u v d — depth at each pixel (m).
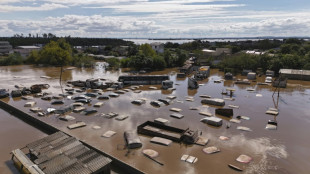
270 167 26.80
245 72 83.81
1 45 168.75
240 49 163.38
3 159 29.17
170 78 81.50
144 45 126.69
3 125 40.50
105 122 39.91
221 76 83.56
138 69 97.50
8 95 57.66
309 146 31.67
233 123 39.44
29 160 26.56
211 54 126.94
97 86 64.19
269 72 81.12
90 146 30.84
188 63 107.75
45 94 58.22
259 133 35.59
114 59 108.94
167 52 111.06
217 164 27.22
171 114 43.41
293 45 139.62
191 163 27.33
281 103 50.72
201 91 61.81
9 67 109.88
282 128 37.44
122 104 50.34
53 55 112.44
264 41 199.12
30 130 38.34
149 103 51.03
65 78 82.06
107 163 24.67
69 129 36.84
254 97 55.56
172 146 31.27
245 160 27.88
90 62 112.12
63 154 26.89
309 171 26.14
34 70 101.00
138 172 25.20
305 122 39.91
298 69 82.38
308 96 56.38
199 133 35.44
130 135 32.81
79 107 47.06
